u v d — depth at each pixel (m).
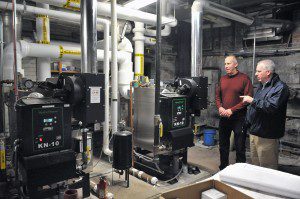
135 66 4.75
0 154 2.73
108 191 2.51
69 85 2.10
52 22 4.52
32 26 4.48
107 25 3.49
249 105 2.91
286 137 4.54
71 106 2.10
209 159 3.93
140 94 3.25
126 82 4.48
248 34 4.75
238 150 3.16
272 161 2.57
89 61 2.41
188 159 3.92
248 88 3.09
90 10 2.36
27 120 1.80
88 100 2.12
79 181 2.16
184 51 5.96
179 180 2.96
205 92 3.16
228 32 5.41
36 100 1.93
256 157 2.71
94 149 4.11
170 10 4.22
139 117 3.28
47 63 3.95
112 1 3.06
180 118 2.96
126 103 4.70
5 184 2.70
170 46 5.93
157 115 2.62
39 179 1.81
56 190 1.97
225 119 3.25
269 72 2.50
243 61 5.14
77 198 1.90
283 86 2.43
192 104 3.13
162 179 3.00
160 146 2.83
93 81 2.14
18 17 3.38
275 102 2.38
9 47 3.14
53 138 1.92
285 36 4.63
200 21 3.39
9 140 2.89
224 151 3.31
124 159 2.53
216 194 1.21
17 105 1.84
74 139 2.20
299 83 4.40
